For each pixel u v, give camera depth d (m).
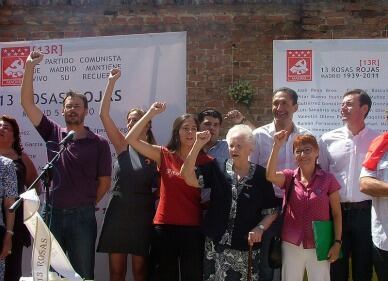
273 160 4.97
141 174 5.71
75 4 8.00
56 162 5.66
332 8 7.65
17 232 5.66
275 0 7.82
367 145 5.42
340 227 5.02
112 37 6.51
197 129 5.48
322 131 6.32
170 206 5.34
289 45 6.35
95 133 6.34
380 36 7.58
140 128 5.41
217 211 5.02
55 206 5.61
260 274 5.33
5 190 5.24
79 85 6.55
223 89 7.88
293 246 5.05
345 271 5.34
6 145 5.88
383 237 4.87
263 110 7.83
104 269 6.41
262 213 5.05
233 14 7.87
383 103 6.25
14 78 6.70
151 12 7.95
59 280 4.52
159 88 6.41
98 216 6.41
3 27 8.05
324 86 6.32
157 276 5.33
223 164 5.13
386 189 4.75
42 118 5.87
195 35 7.91
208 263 5.06
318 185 5.05
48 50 6.63
